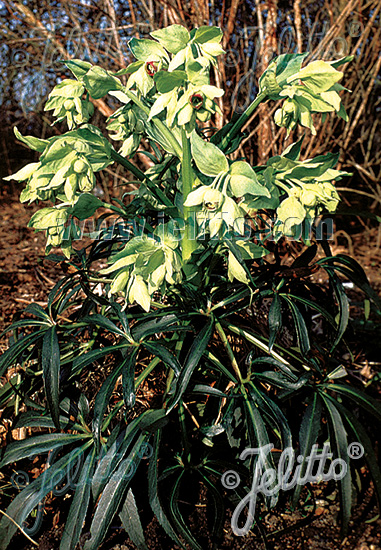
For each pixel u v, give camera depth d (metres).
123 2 1.37
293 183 0.52
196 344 0.54
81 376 0.68
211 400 0.69
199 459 0.66
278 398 0.59
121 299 0.82
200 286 0.60
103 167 0.54
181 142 0.55
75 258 0.76
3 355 0.58
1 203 2.12
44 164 0.49
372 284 1.43
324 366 0.70
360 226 1.92
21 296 1.26
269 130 1.41
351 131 1.54
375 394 0.84
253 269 0.63
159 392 0.68
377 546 0.60
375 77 1.55
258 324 0.73
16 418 0.64
